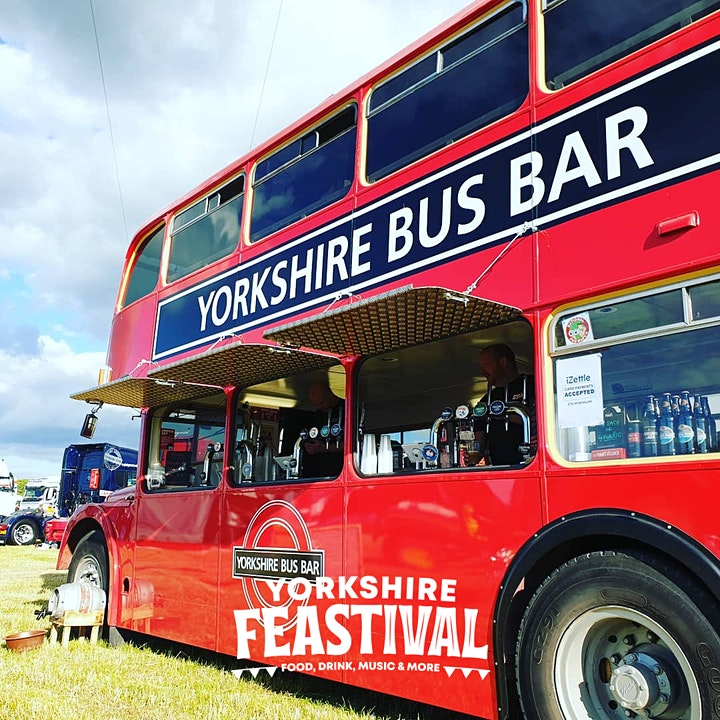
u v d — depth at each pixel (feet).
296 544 17.22
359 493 15.93
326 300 17.53
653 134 11.89
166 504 22.25
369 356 17.22
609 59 13.06
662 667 10.71
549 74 13.93
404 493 14.90
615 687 11.03
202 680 18.47
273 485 18.39
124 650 22.50
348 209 17.66
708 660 9.99
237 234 21.65
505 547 12.84
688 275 11.13
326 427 17.63
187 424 22.91
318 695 17.11
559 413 12.53
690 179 11.28
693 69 11.58
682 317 11.17
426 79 16.63
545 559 12.37
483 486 13.42
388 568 14.85
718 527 10.16
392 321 14.48
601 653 11.65
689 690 10.21
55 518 71.36
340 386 17.71
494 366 14.99
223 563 19.38
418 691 13.83
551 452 12.47
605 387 12.01
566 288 12.68
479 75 15.39
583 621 11.53
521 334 14.70
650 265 11.55
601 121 12.69
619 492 11.35
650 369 11.50
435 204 15.43
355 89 18.42
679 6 12.28
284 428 19.04
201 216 23.80
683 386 11.07
